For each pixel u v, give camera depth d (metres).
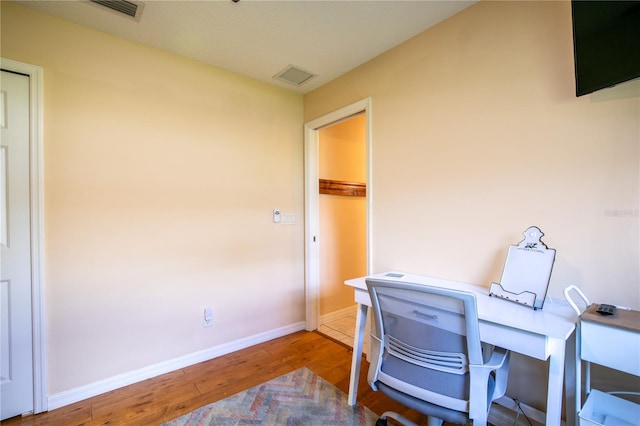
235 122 2.59
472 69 1.78
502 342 1.24
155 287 2.18
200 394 1.95
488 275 1.71
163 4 1.73
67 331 1.86
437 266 1.95
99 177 1.97
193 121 2.37
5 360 1.70
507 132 1.63
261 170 2.75
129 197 2.08
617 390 1.32
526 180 1.57
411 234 2.10
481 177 1.74
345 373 2.21
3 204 1.70
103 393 1.96
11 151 1.71
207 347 2.43
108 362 2.00
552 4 1.48
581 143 1.39
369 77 2.39
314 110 2.93
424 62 2.02
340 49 2.23
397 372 1.31
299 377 2.15
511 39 1.62
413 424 1.50
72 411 1.78
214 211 2.46
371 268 2.35
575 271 1.41
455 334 1.17
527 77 1.56
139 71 2.13
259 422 1.68
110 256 2.01
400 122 2.16
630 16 1.14
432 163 1.97
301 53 2.29
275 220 2.84
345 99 2.61
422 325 1.24
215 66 2.47
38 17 1.78
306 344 2.71
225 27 1.96
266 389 2.00
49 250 1.80
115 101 2.03
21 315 1.73
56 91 1.83
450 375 1.20
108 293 2.00
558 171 1.46
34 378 1.76
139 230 2.12
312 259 3.03
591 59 1.26
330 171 3.25
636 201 1.26
